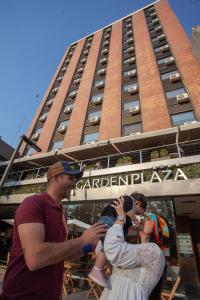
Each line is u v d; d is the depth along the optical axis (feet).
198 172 31.27
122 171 37.01
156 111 53.62
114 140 45.93
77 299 22.71
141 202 8.84
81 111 68.03
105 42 94.17
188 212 40.93
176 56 65.82
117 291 6.04
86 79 79.97
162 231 7.80
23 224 5.15
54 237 5.70
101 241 7.14
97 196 36.50
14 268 5.21
